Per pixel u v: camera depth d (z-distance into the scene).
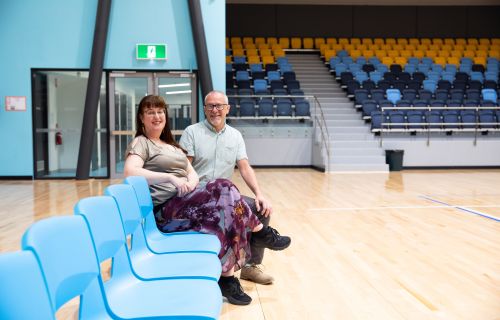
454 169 11.03
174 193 2.52
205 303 1.49
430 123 11.01
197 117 8.80
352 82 12.41
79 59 8.64
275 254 3.55
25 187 7.62
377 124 10.91
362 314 2.38
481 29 15.97
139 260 1.95
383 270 3.14
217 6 8.59
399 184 8.10
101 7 8.28
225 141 2.87
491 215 5.20
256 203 2.74
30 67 8.64
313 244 3.87
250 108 11.09
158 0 8.56
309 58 14.77
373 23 15.80
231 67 12.92
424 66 13.83
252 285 2.83
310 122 11.53
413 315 2.37
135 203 1.99
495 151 11.15
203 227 2.43
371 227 4.55
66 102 9.00
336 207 5.71
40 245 1.07
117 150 8.92
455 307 2.48
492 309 2.46
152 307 1.46
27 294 0.95
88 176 8.61
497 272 3.10
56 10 8.58
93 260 1.33
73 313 2.40
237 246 2.45
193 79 8.72
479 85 12.73
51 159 9.03
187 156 2.85
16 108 8.69
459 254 3.55
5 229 4.36
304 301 2.56
